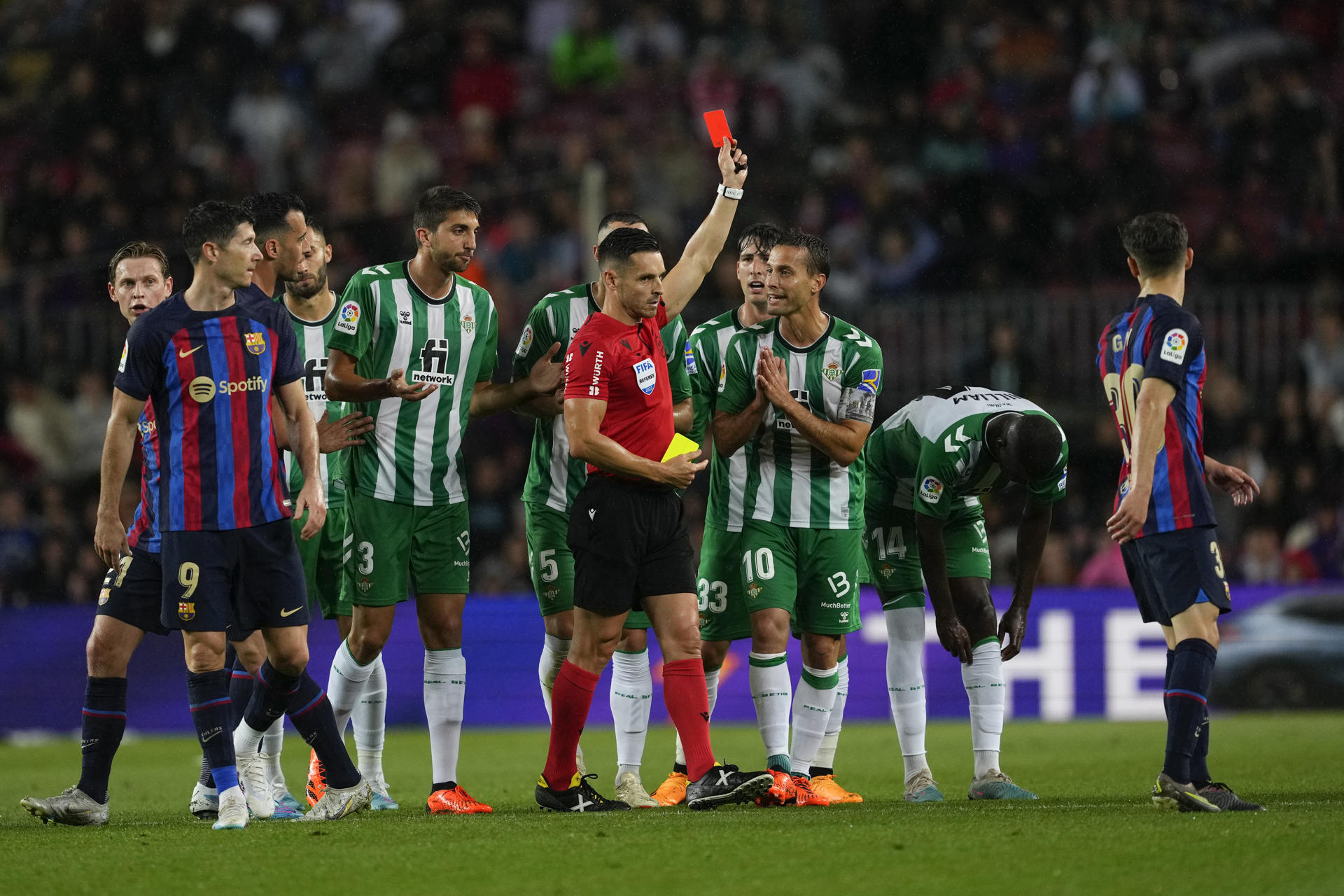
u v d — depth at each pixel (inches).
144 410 811.4
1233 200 2511.1
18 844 734.5
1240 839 658.8
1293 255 2347.4
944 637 916.0
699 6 2837.1
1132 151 2498.8
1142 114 2581.2
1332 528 2041.1
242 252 776.9
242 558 781.3
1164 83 2615.7
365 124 2778.1
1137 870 598.2
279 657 804.6
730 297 2400.3
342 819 828.6
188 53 2738.7
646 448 836.6
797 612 941.8
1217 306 2208.4
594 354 823.7
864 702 1825.8
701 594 954.1
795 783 906.1
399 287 928.3
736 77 2706.7
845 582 926.4
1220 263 2345.0
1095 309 2187.5
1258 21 2731.3
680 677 836.0
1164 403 771.4
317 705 823.1
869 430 914.1
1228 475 848.3
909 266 2412.6
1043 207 2463.1
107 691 832.9
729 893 572.4
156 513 781.9
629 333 834.2
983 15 2743.6
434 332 932.0
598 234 985.5
